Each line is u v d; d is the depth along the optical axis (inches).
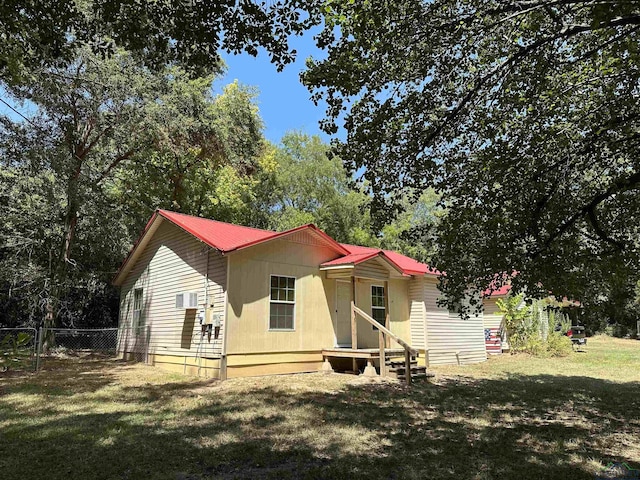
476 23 226.7
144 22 210.2
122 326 638.5
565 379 480.4
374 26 208.5
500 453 218.7
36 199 673.0
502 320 821.2
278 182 1317.7
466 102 261.1
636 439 246.5
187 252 513.7
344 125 256.4
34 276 658.2
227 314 438.6
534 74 249.1
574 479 184.5
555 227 277.1
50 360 584.7
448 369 562.9
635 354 772.0
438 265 300.4
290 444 227.1
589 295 296.0
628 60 235.3
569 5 219.0
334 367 519.5
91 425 259.8
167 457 205.5
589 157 281.9
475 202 284.2
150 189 909.2
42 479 178.1
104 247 770.8
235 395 352.5
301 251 512.7
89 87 593.3
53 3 209.5
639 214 285.1
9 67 261.1
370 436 244.7
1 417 277.6
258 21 201.8
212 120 787.4
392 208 287.0
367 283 578.6
